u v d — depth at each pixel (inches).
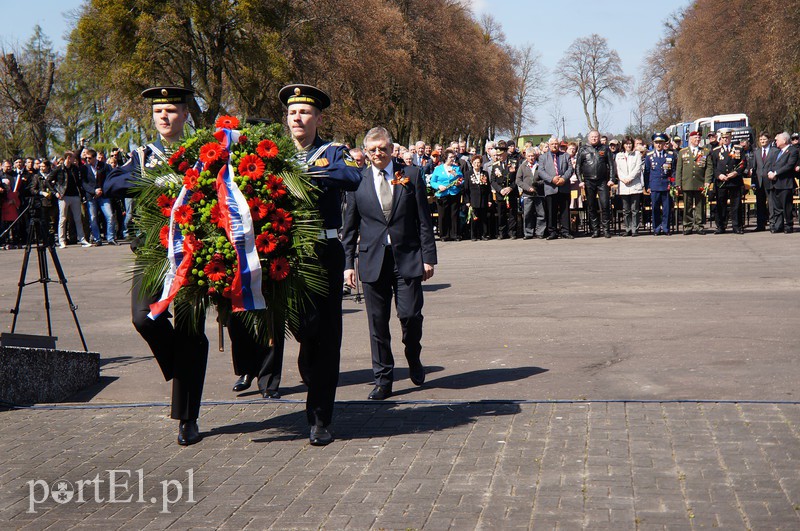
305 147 233.0
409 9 2103.8
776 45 1585.9
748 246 658.2
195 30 1455.5
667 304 416.2
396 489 188.7
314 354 226.1
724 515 167.2
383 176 275.6
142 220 223.3
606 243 729.6
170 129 234.7
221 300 216.4
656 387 268.1
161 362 231.9
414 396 271.6
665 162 778.2
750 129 1460.4
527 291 477.4
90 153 900.0
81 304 494.9
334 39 1651.1
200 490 193.9
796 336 331.9
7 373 269.3
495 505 176.9
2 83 2015.3
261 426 243.4
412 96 2046.0
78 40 1507.1
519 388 274.5
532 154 800.9
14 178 940.6
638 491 181.2
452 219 828.0
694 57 2297.0
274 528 170.7
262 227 212.4
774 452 202.1
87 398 283.6
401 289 276.5
